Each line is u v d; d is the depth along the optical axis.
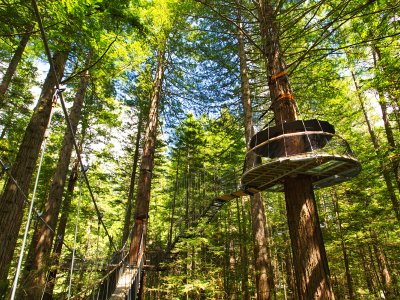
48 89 5.51
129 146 17.80
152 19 7.17
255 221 8.73
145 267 9.03
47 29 4.10
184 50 10.02
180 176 18.64
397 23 6.01
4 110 9.76
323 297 2.97
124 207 18.94
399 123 10.03
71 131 2.68
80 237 14.49
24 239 1.50
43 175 11.59
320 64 7.51
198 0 4.69
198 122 16.72
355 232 10.52
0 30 3.97
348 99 9.69
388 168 7.72
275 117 4.14
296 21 4.18
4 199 4.73
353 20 6.06
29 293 4.93
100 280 4.64
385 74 7.47
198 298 11.20
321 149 3.67
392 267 14.48
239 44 10.05
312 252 3.20
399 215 9.00
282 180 3.97
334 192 11.80
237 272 10.82
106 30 4.99
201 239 9.31
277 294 14.22
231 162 15.38
